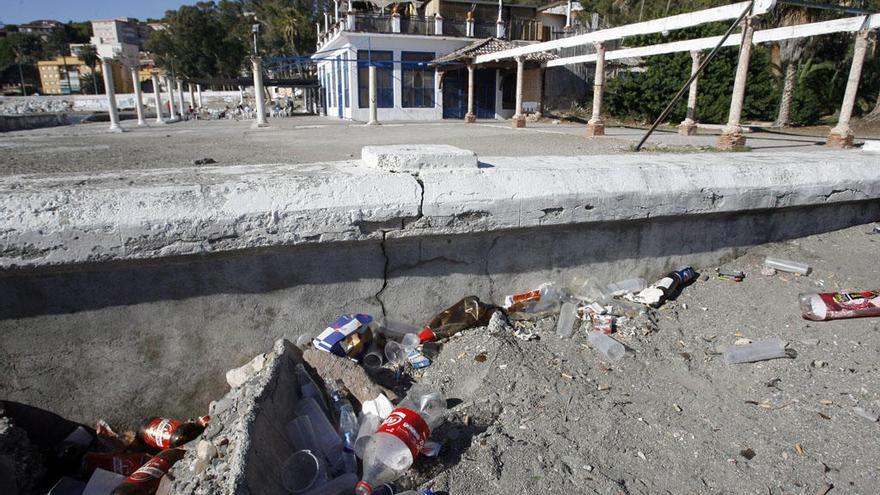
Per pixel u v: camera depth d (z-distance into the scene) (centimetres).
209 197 262
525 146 865
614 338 330
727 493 214
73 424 279
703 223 398
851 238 437
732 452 235
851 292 338
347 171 312
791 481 217
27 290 249
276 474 213
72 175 300
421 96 2500
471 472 226
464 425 257
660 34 1934
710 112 1911
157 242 253
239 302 290
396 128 1634
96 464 257
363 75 2406
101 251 244
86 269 253
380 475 222
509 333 327
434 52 2467
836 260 404
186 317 281
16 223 230
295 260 295
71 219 238
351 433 251
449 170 318
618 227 371
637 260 387
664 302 373
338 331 299
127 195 251
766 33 1026
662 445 241
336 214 283
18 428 250
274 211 271
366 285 316
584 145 882
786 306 352
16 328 253
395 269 320
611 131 1435
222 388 302
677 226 390
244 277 287
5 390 262
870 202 457
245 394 243
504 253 347
